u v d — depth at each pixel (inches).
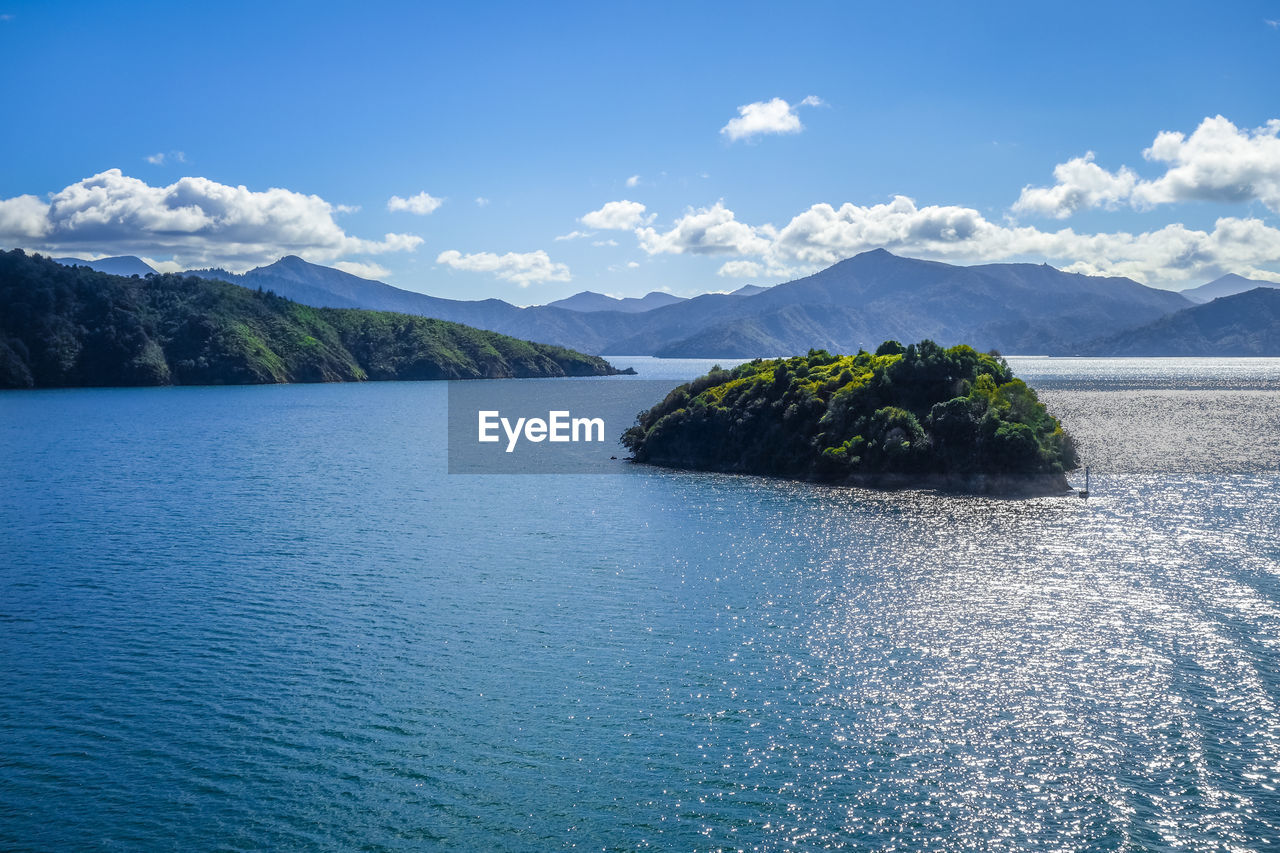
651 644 2454.5
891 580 3038.9
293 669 2303.2
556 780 1772.9
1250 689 2113.7
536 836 1599.4
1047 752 1845.5
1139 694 2098.9
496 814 1663.4
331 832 1617.9
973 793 1705.2
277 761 1852.9
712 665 2305.6
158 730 1980.8
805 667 2285.9
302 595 2928.2
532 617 2687.0
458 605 2810.0
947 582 3006.9
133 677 2258.9
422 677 2249.0
